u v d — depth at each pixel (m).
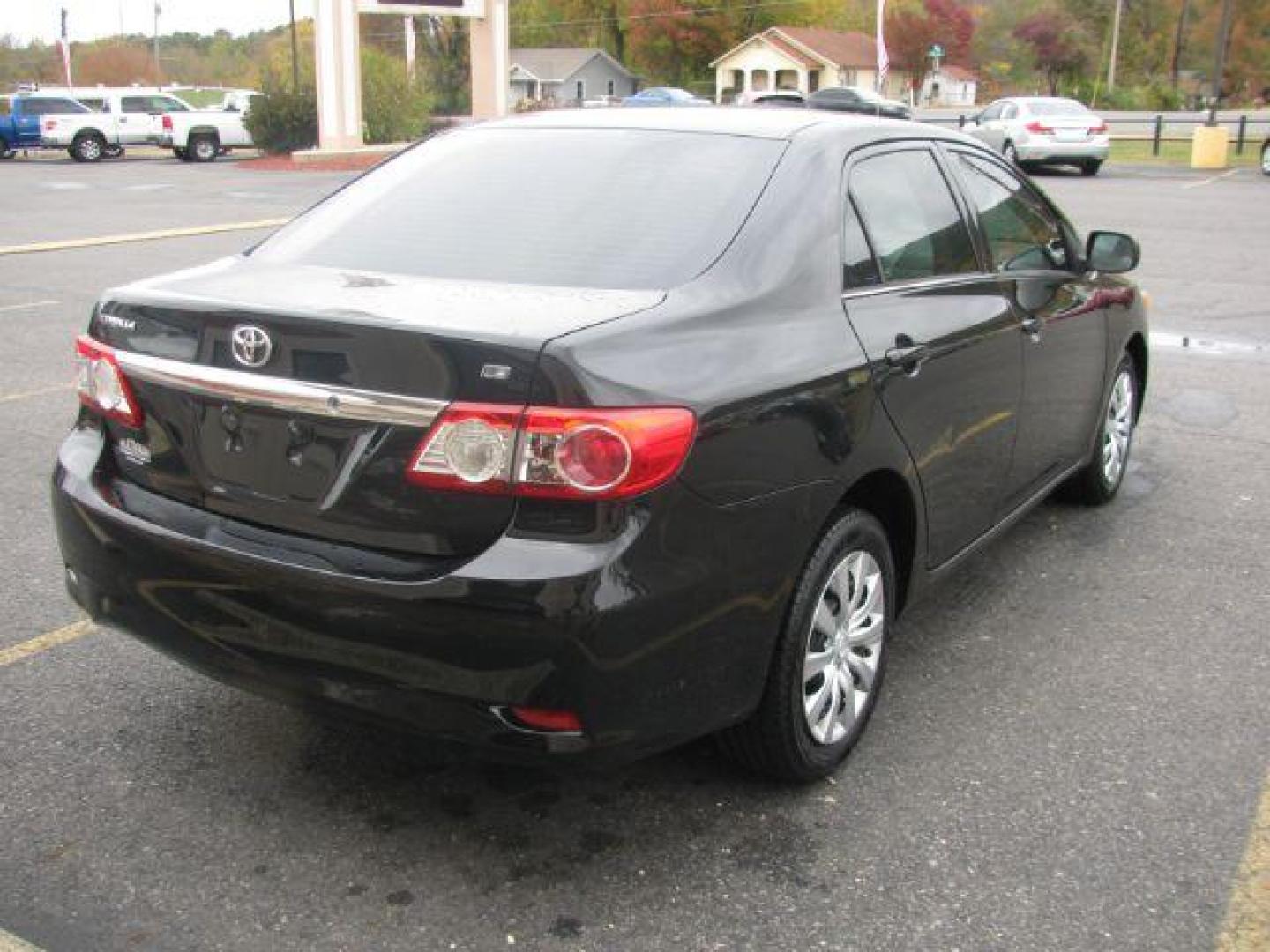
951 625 4.46
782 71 74.62
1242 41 74.25
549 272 3.17
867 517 3.41
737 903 2.90
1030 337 4.34
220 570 2.91
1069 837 3.17
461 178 3.69
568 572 2.58
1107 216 18.11
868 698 3.54
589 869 3.02
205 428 2.99
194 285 3.17
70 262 13.46
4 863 3.00
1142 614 4.57
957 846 3.13
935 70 83.25
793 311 3.20
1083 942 2.78
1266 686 4.02
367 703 2.79
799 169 3.47
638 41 82.94
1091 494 5.65
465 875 2.99
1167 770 3.50
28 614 4.43
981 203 4.33
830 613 3.34
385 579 2.70
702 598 2.80
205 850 3.07
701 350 2.88
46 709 3.75
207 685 3.92
